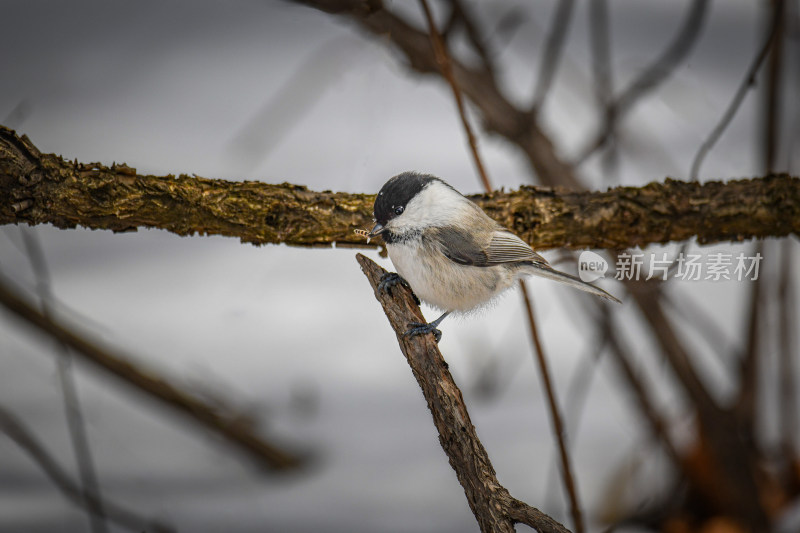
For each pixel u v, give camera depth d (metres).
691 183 5.36
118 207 4.58
